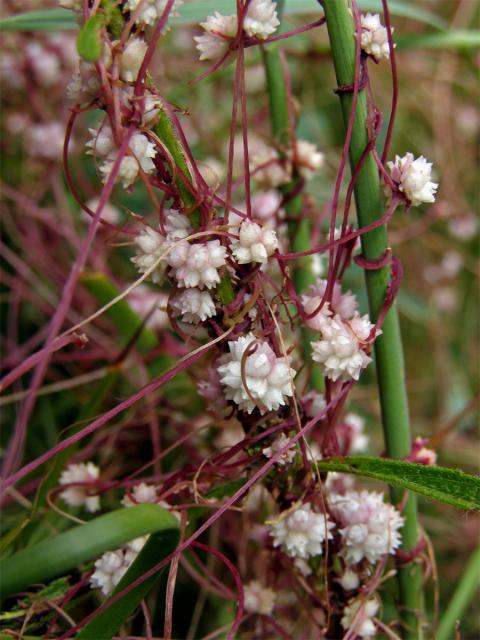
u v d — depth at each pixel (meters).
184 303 0.09
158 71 0.21
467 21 0.26
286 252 0.14
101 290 0.15
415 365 0.24
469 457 0.22
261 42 0.09
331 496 0.11
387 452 0.12
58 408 0.19
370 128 0.09
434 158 0.25
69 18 0.13
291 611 0.13
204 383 0.10
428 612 0.18
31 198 0.21
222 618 0.16
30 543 0.13
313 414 0.10
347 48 0.09
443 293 0.24
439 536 0.19
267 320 0.10
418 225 0.24
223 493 0.11
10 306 0.20
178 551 0.09
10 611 0.11
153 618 0.16
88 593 0.11
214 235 0.09
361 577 0.11
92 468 0.12
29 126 0.21
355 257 0.10
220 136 0.23
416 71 0.25
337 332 0.09
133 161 0.09
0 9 0.21
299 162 0.14
